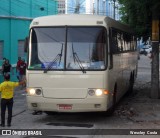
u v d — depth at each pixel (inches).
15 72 1189.7
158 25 776.9
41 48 534.3
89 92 519.5
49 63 526.9
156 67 789.9
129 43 802.8
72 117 590.6
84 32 532.4
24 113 629.3
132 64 866.1
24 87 1056.2
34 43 537.6
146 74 1498.5
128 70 789.2
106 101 522.6
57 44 531.8
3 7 1127.0
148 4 731.4
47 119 572.4
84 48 528.1
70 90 519.8
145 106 697.6
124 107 679.7
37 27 540.4
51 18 542.3
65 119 573.3
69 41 530.6
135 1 757.3
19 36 1229.7
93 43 529.0
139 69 1777.8
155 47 783.1
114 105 603.8
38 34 538.3
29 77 529.7
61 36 533.3
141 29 903.7
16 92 961.5
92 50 526.9
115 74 598.2
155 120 570.3
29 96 530.3
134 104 723.4
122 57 688.4
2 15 1117.7
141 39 981.8
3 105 514.6
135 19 881.5
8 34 1159.0
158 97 798.5
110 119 577.0
